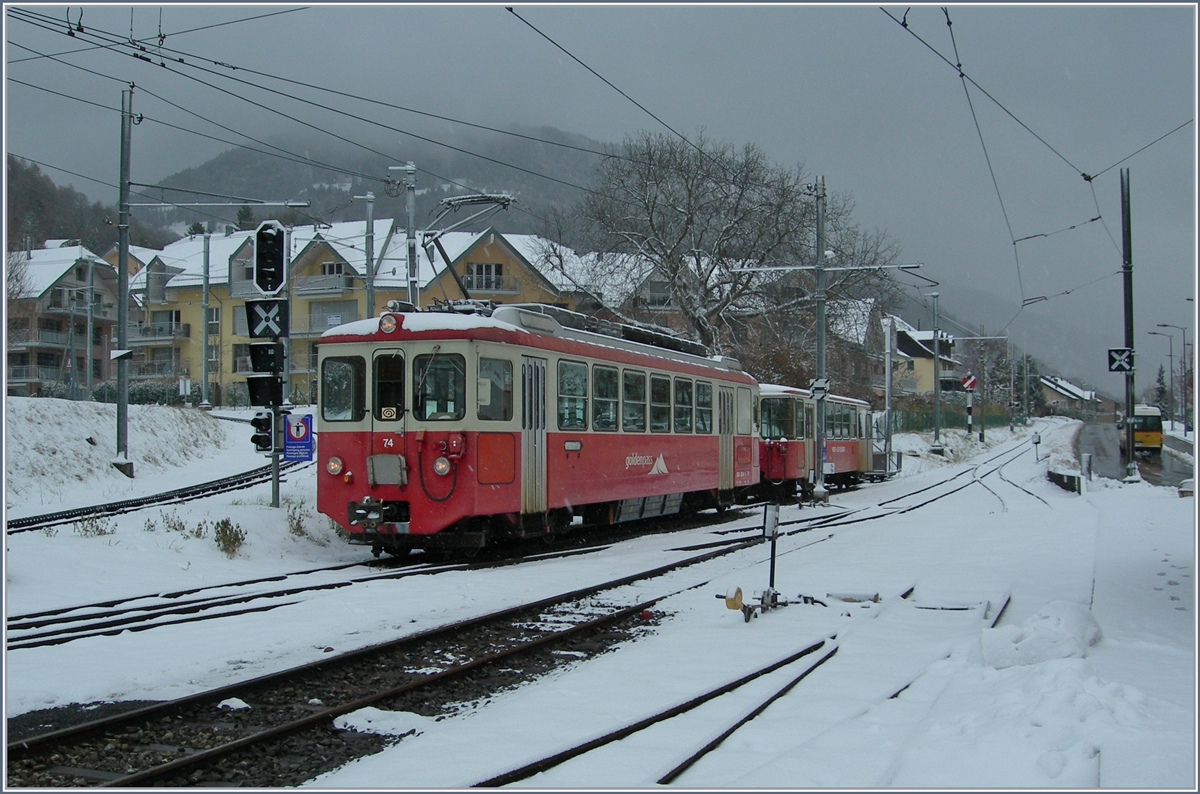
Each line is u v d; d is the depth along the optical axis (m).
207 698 6.90
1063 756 5.27
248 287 55.03
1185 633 9.08
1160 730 5.77
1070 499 28.06
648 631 10.12
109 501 21.50
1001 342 129.25
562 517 16.17
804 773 5.52
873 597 11.35
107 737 6.22
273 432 16.55
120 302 24.16
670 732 6.43
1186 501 24.17
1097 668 7.59
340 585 11.79
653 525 21.09
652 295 47.53
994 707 6.46
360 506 14.16
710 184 39.16
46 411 25.38
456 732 6.35
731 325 42.59
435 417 13.88
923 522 22.47
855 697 7.43
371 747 6.27
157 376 54.06
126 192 23.41
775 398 29.36
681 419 20.27
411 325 14.09
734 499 23.52
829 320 41.69
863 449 39.06
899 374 79.19
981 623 9.90
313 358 52.53
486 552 15.73
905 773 5.30
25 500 20.88
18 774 5.59
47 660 8.00
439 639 9.24
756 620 10.41
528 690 7.68
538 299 50.25
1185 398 92.12
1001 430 102.25
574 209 40.59
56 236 69.81
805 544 17.75
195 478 27.05
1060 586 12.11
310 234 55.06
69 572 11.55
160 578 11.89
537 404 15.11
